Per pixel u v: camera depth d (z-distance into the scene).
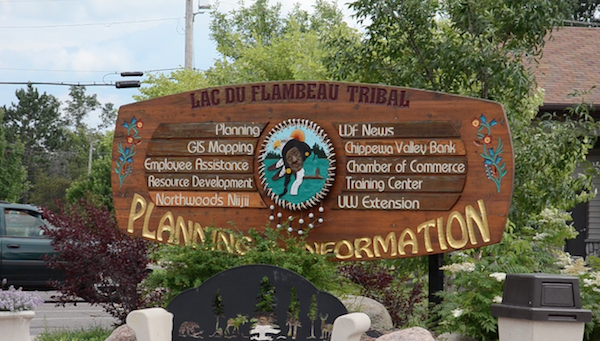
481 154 7.91
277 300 6.03
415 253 8.02
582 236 15.23
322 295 5.95
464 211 7.92
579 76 15.71
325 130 8.34
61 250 8.48
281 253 7.49
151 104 8.92
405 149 8.11
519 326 5.72
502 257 7.99
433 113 8.07
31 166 73.19
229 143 8.62
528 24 9.83
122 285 8.41
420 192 8.05
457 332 7.80
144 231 8.80
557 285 5.68
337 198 8.26
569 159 9.86
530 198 9.91
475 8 9.92
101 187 41.91
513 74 9.48
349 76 10.80
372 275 8.59
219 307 6.12
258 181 8.52
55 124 81.88
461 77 10.13
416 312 8.53
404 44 10.37
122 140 8.98
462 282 7.68
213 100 8.73
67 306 13.17
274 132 8.45
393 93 8.19
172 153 8.80
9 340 7.27
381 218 8.15
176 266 7.77
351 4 10.34
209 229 8.02
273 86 8.54
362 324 5.61
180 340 6.13
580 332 5.62
